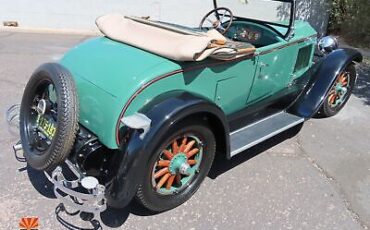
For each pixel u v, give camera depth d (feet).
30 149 8.81
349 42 26.07
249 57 10.37
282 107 12.92
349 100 16.11
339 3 26.66
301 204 9.52
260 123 11.60
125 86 8.17
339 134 13.17
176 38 9.00
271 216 9.04
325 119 14.26
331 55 13.26
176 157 8.75
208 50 8.74
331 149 12.20
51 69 8.35
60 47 21.71
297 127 13.50
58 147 7.81
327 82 12.70
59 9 25.32
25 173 9.96
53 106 8.80
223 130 9.09
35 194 9.23
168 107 7.89
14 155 10.68
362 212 9.39
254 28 12.41
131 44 9.45
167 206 8.95
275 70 11.89
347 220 9.08
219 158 11.19
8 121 9.93
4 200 8.95
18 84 15.78
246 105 11.41
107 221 8.60
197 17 26.94
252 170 10.76
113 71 8.57
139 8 26.17
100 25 10.30
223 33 11.48
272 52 11.30
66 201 7.88
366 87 17.75
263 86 11.60
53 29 25.53
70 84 8.03
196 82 9.25
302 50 13.24
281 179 10.46
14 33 23.90
